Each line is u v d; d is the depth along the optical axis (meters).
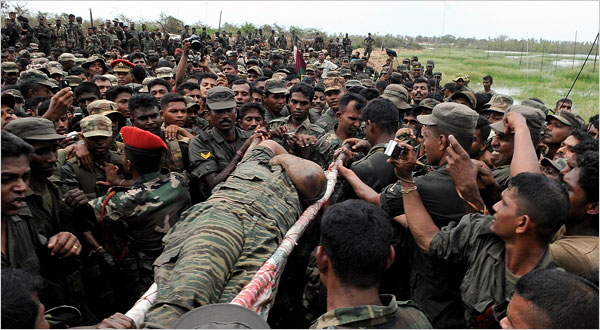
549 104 10.55
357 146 4.23
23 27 18.59
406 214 2.69
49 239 2.87
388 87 6.19
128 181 3.40
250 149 4.02
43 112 4.69
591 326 1.54
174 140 4.40
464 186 2.63
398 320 1.76
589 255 2.27
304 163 3.51
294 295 4.07
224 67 11.31
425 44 28.59
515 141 2.79
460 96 6.09
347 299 1.79
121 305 3.48
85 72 8.37
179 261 2.47
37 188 3.08
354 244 1.73
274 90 6.18
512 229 2.04
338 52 28.53
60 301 2.97
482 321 2.17
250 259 2.67
